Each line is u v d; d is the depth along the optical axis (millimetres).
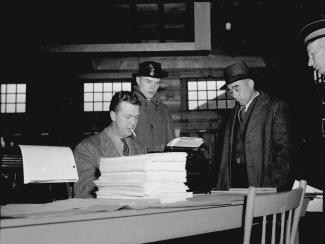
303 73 6656
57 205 1172
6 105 6957
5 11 6785
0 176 1343
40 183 1436
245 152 3303
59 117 6812
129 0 6059
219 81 7172
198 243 3816
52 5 6754
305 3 6465
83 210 1086
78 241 1045
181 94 6996
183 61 7043
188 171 2717
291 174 3100
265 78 6895
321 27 1856
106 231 1103
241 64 3482
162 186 1389
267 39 7035
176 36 6973
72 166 1462
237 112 3561
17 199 1360
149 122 3711
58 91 6895
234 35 7070
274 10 6895
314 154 5617
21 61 6934
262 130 3289
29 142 6707
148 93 3709
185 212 1322
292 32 6871
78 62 6977
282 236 1519
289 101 6613
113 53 5621
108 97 7055
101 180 1519
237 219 1547
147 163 1354
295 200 1576
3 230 913
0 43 6523
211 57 7051
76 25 6949
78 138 6785
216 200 1539
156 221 1229
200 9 5285
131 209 1177
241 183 3373
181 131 6902
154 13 6918
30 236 957
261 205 1394
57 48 5551
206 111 6930
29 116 6797
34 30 6918
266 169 3203
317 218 3281
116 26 6938
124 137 2639
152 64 3645
